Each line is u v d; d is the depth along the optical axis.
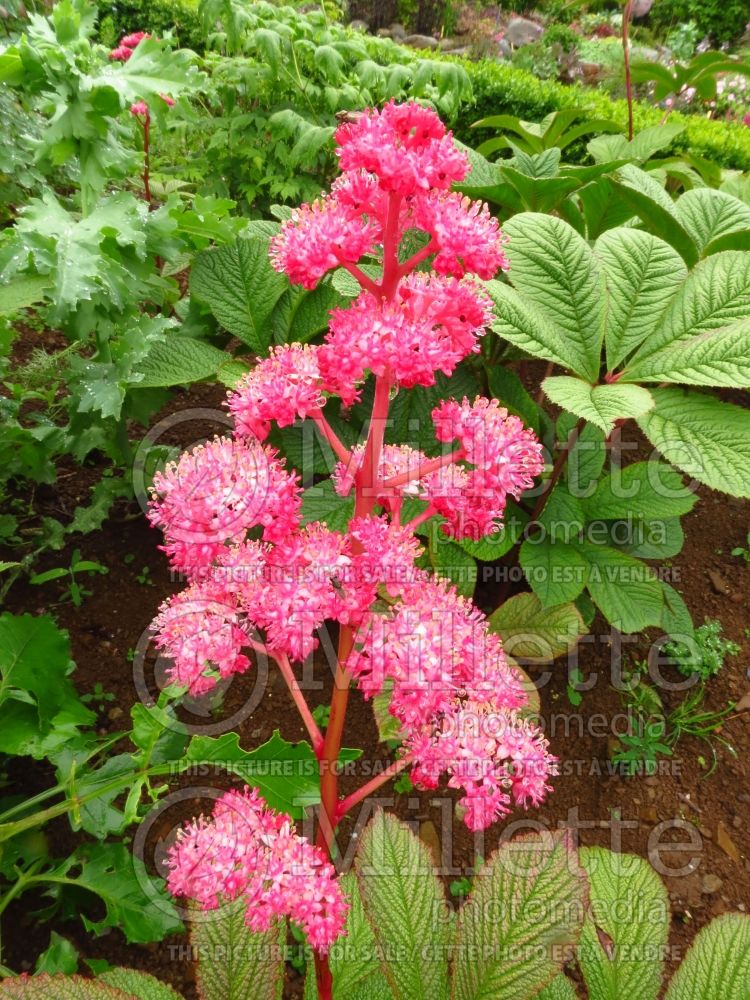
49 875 0.47
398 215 0.33
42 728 0.49
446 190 0.33
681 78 1.15
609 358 0.56
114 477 0.81
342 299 0.67
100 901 0.51
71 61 0.57
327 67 1.10
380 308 0.34
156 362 0.64
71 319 0.59
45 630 0.49
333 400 0.69
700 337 0.54
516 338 0.54
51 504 0.77
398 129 0.32
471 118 1.88
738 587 0.81
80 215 0.67
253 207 1.23
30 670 0.49
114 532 0.77
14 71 0.58
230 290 0.69
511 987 0.34
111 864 0.47
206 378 0.66
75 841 0.53
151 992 0.37
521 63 3.10
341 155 0.32
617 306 0.57
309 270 0.33
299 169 1.24
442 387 0.68
